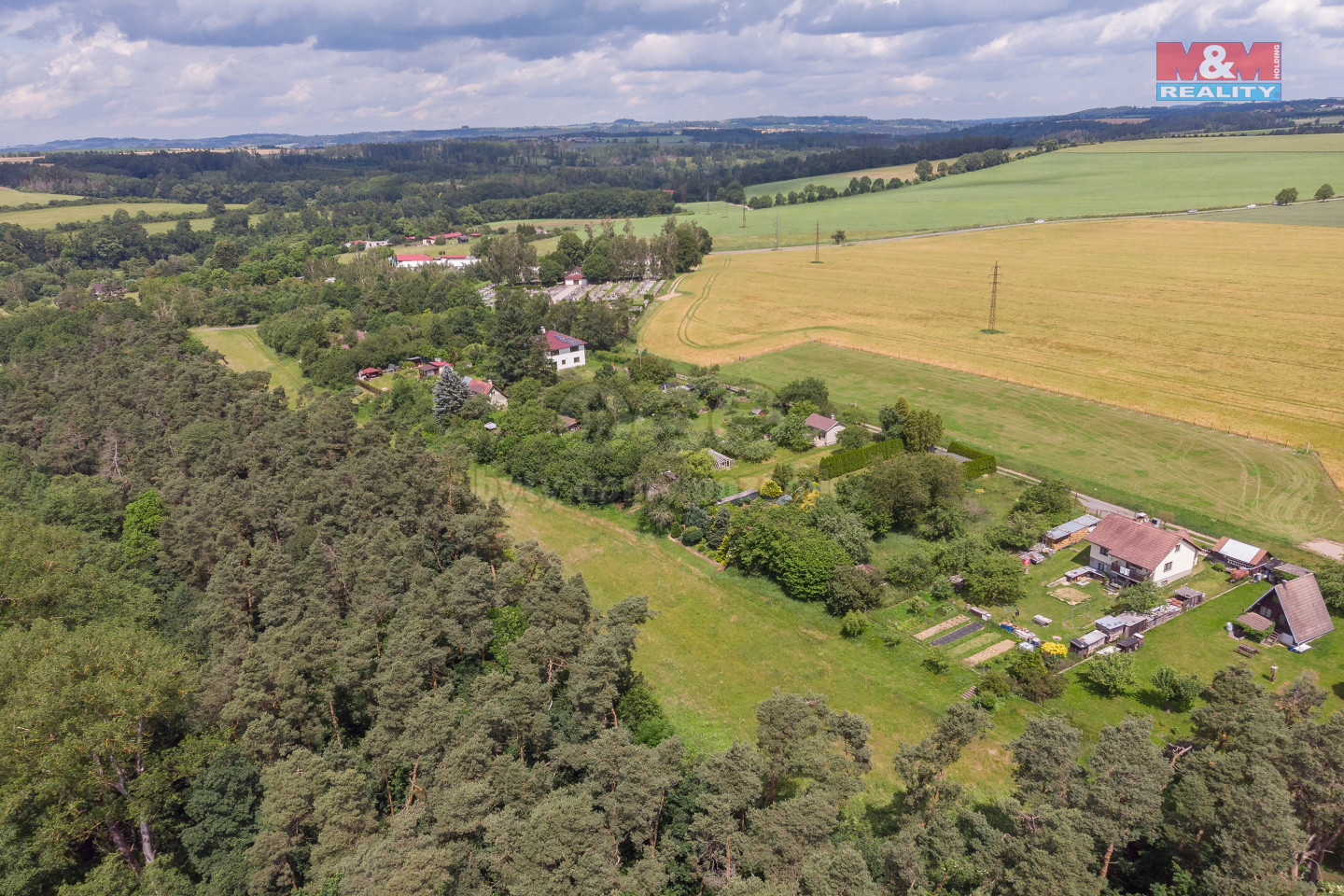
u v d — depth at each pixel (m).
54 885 48.62
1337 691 60.72
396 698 55.34
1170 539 75.44
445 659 63.66
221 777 51.59
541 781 50.16
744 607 79.12
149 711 52.59
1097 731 58.47
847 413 119.81
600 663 57.25
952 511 89.25
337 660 61.19
